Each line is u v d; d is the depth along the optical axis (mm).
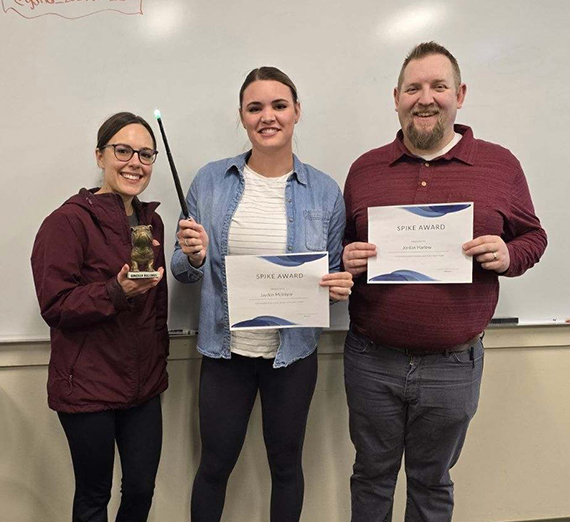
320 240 1146
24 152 1307
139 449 1169
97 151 1122
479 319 1130
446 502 1260
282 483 1224
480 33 1404
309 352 1189
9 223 1323
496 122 1437
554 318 1511
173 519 1485
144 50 1309
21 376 1379
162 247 1230
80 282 1058
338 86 1381
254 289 1086
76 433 1087
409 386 1149
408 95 1100
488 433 1553
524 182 1173
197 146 1357
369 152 1248
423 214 1080
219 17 1320
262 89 1085
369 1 1362
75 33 1283
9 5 1257
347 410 1509
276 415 1178
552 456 1578
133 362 1109
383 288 1137
